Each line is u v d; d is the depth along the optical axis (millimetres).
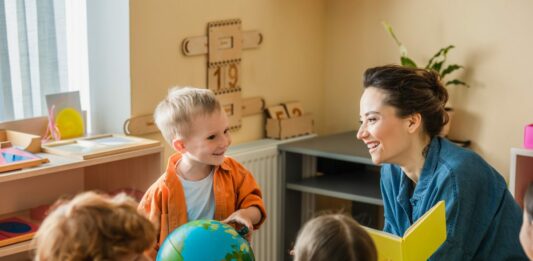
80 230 1154
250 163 3213
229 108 3279
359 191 3170
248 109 3383
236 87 3301
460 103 3355
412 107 1780
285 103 3568
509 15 3162
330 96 3826
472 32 3277
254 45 3369
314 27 3721
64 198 2650
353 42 3695
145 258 1237
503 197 1771
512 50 3174
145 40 2893
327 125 3861
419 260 1510
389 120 1799
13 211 2592
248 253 1617
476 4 3250
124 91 2881
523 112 3178
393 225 1960
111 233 1165
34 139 2449
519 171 2717
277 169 3352
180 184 1989
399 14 3512
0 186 2539
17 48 2723
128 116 2883
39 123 2713
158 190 1991
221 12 3197
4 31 2670
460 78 3338
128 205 1239
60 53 2869
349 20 3693
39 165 2258
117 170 2740
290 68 3615
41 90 2816
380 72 1822
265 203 3332
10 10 2689
